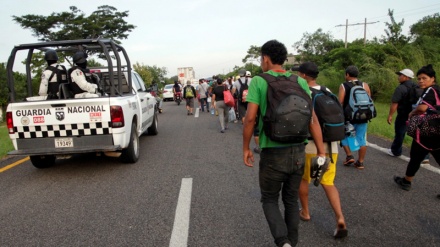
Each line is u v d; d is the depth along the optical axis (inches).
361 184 187.6
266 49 110.8
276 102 100.4
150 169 231.9
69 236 136.1
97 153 226.7
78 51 248.5
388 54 708.7
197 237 132.0
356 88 201.3
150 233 136.4
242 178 204.8
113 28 1437.0
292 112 98.4
